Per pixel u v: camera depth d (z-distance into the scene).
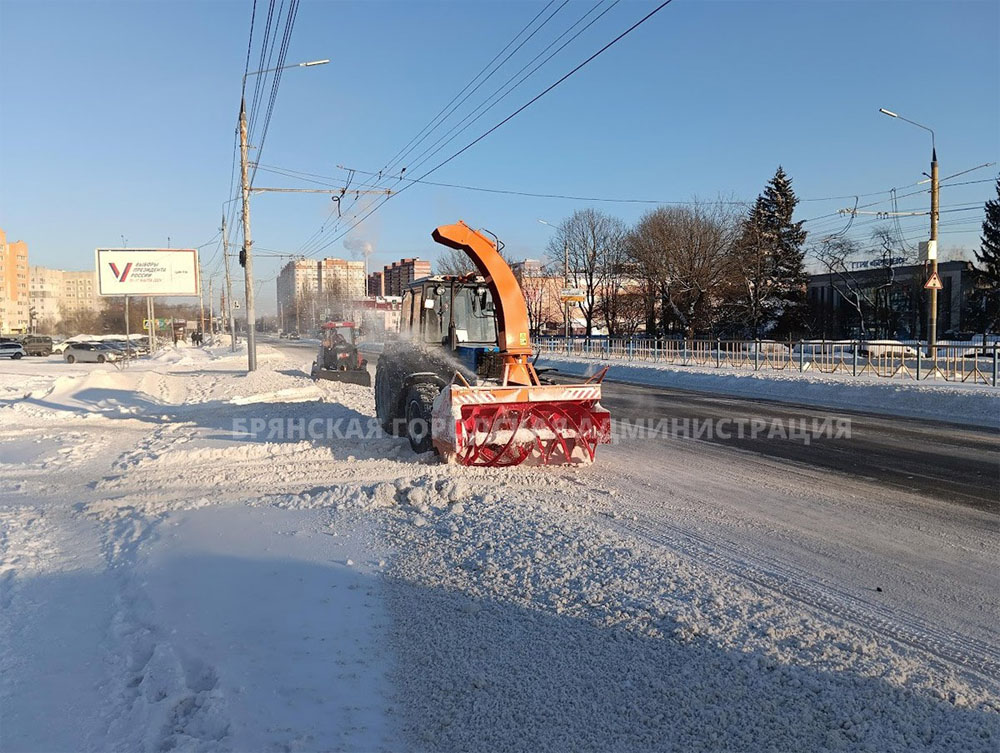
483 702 3.22
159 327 67.50
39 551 5.54
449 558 5.07
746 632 3.85
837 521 6.11
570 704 3.20
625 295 54.25
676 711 3.12
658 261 45.59
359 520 6.13
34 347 51.62
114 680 3.47
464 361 9.45
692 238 44.25
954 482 7.72
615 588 4.44
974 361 19.55
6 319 117.06
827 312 57.00
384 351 11.82
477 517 6.04
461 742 2.94
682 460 9.00
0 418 14.80
